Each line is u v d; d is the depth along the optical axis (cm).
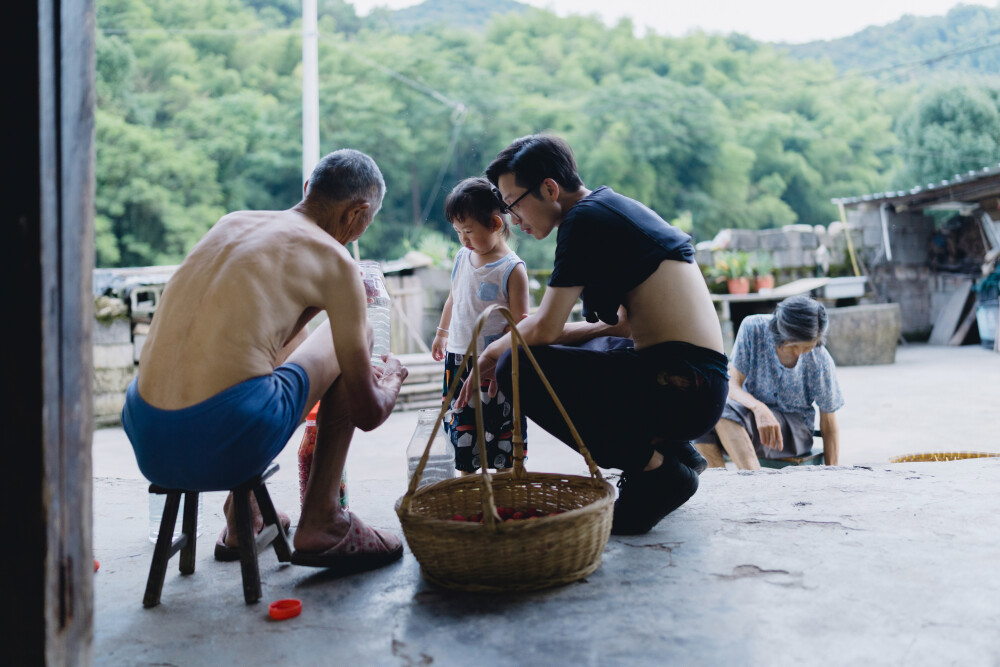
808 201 3753
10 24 119
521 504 208
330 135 3288
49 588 123
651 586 175
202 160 2942
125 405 176
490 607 168
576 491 199
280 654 151
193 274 174
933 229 1364
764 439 309
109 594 185
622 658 144
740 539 204
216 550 209
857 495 240
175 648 155
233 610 173
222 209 2872
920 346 1228
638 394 200
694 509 231
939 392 721
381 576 190
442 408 179
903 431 549
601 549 182
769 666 139
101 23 3309
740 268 1049
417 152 3450
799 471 273
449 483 200
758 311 1099
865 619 156
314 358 189
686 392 198
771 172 3728
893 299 1308
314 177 197
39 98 119
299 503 269
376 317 227
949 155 2895
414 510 185
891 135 3866
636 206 208
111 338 718
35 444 122
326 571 196
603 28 4341
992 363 936
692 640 149
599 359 204
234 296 169
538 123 3509
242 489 178
